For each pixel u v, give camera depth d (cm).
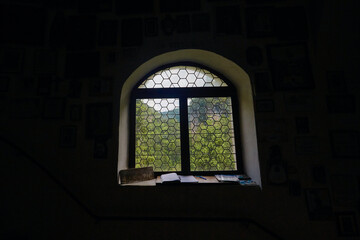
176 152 168
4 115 140
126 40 149
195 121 173
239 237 127
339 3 131
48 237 128
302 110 134
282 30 145
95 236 128
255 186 130
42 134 139
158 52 147
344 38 134
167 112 174
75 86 144
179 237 128
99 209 130
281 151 131
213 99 177
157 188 133
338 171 126
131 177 141
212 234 128
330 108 133
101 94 143
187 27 150
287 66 140
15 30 150
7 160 137
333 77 136
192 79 179
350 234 118
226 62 150
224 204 130
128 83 152
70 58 148
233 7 151
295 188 126
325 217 121
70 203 132
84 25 152
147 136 171
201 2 153
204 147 170
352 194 122
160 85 177
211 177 156
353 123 130
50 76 146
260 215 127
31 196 132
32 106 142
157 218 127
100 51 148
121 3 154
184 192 133
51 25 152
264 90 138
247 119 150
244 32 147
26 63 147
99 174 133
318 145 129
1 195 132
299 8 147
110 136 138
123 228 129
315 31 141
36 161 135
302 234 121
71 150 137
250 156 146
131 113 171
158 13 152
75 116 141
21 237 128
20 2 152
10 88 143
